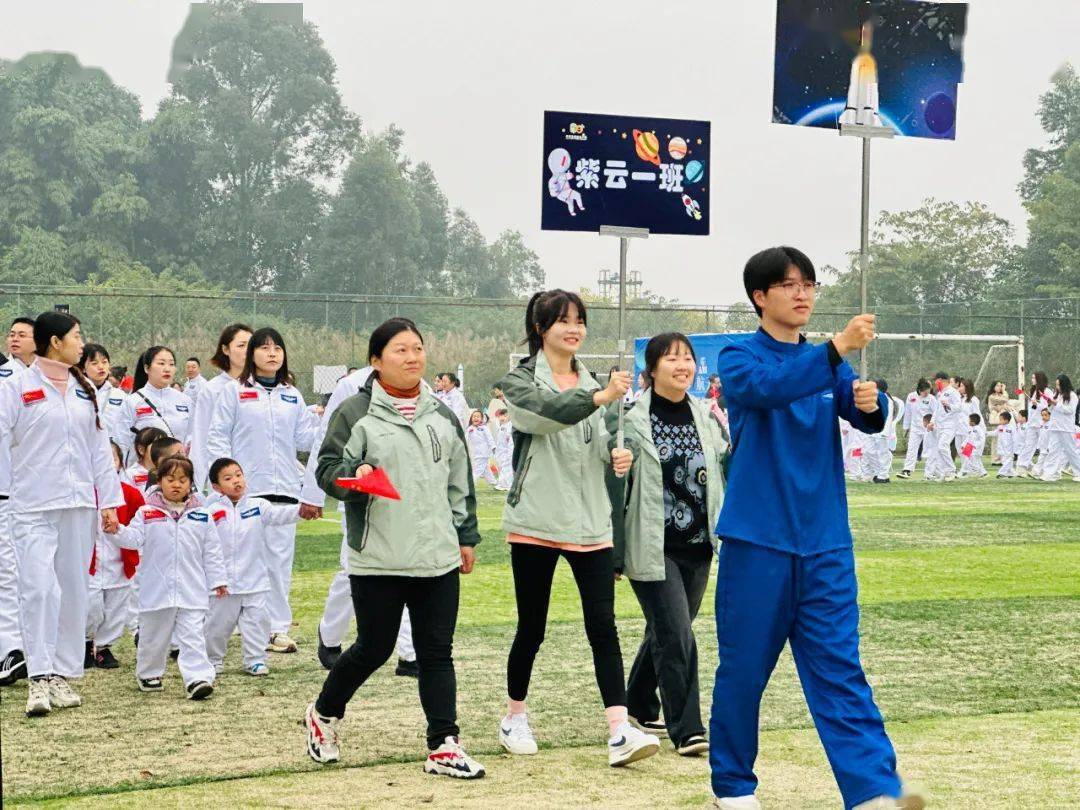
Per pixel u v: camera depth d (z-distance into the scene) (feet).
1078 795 16.70
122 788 17.33
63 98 183.11
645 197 23.43
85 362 34.24
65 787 17.39
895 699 22.79
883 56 17.07
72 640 23.98
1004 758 18.69
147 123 195.62
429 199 220.43
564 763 18.58
